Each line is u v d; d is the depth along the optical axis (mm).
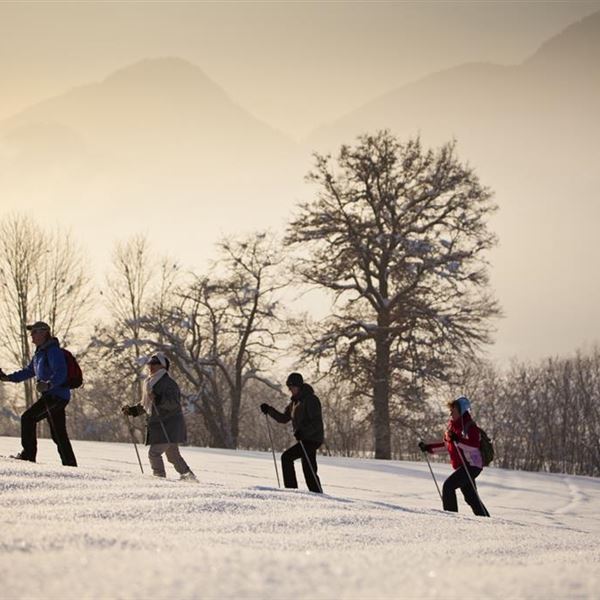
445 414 50719
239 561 5629
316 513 9859
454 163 51719
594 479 32750
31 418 14945
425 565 6207
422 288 50250
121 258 63062
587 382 63656
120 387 56625
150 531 7523
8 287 62406
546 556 8102
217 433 56312
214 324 55812
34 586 4539
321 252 51688
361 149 51281
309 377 50750
